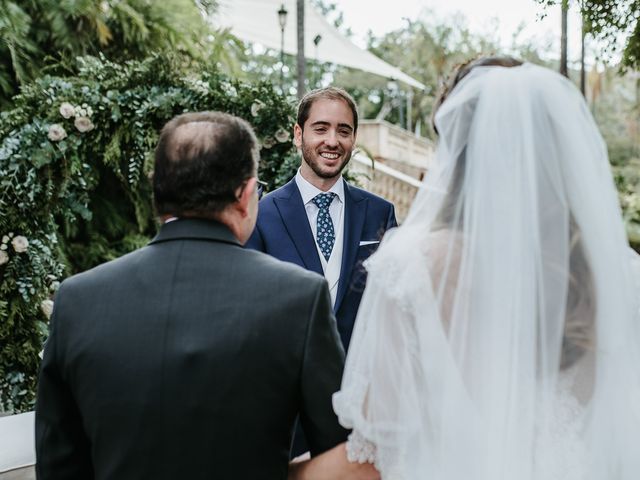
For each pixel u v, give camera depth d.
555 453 1.09
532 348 1.09
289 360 1.07
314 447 1.17
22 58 4.77
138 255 1.14
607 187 1.17
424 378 1.09
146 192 4.97
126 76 3.40
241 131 1.18
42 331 3.31
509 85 1.15
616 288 1.13
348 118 2.39
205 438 1.03
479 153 1.13
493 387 1.08
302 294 1.09
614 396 1.13
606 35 2.85
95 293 1.11
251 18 11.31
